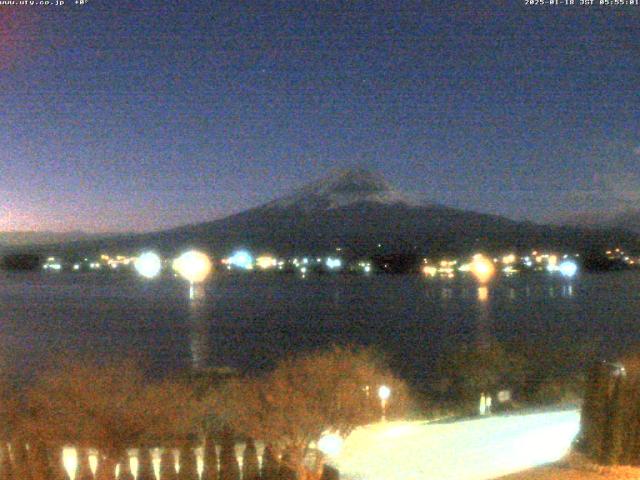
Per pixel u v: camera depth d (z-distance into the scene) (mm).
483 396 22453
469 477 11633
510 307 84938
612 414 10930
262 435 12273
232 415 12383
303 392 13109
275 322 70250
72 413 11758
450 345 42719
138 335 56625
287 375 13750
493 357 23438
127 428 11750
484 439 14758
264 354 39875
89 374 12602
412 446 14227
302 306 93125
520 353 24375
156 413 11984
